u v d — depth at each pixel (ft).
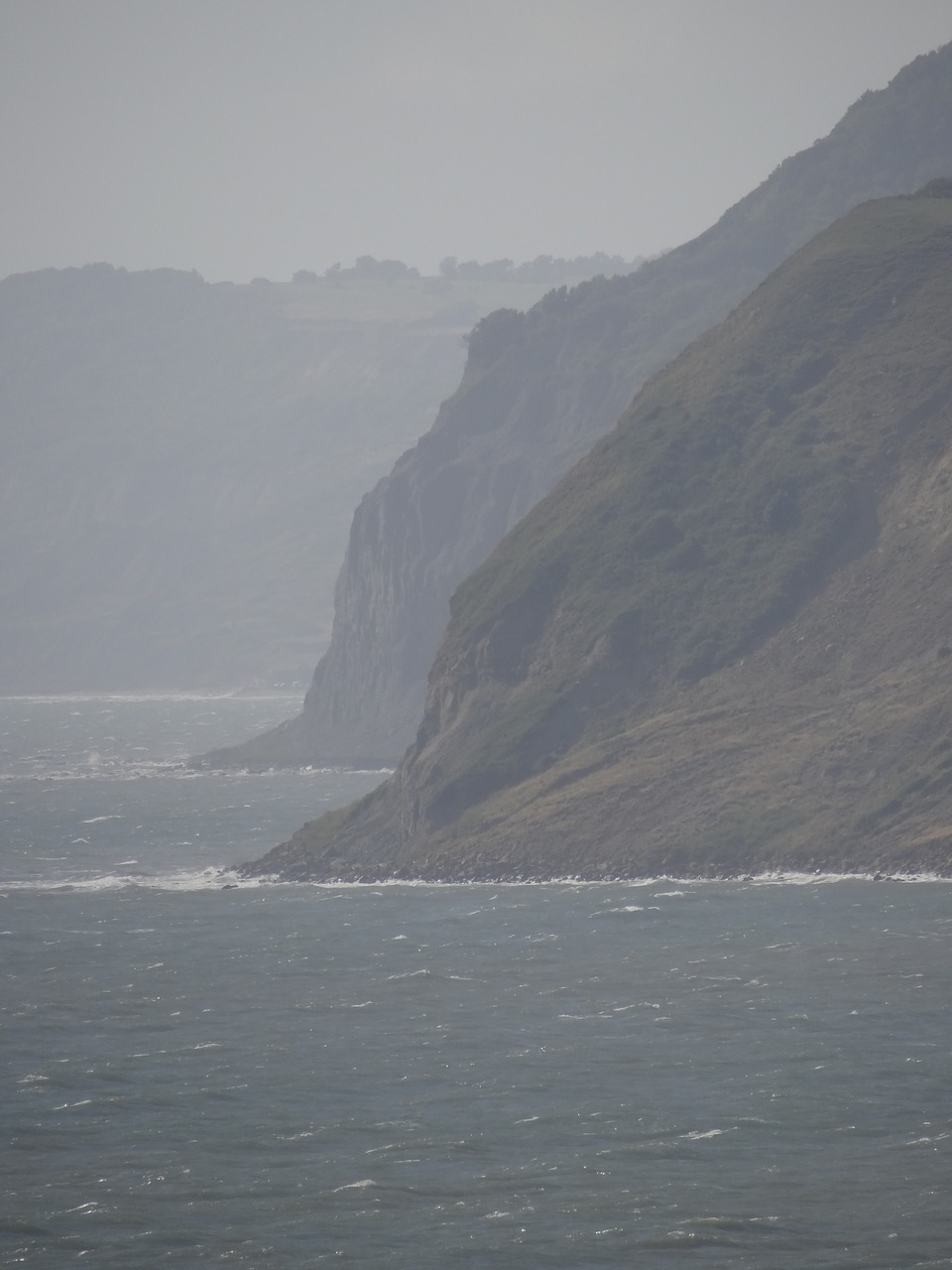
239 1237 595.06
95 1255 582.76
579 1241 586.86
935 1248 573.33
